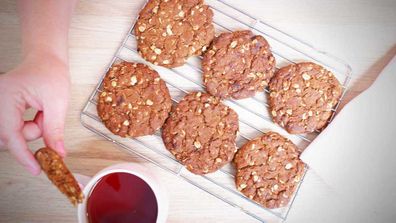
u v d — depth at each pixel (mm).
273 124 397
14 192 383
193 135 382
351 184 384
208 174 388
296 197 385
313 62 403
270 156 381
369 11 407
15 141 315
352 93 398
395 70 390
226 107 388
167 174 387
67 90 342
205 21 396
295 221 383
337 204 384
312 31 405
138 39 395
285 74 392
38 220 381
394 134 385
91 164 388
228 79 389
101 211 349
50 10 355
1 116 314
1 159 386
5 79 322
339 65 402
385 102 387
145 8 399
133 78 388
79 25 404
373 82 391
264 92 402
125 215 352
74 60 400
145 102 385
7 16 402
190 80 401
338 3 408
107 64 402
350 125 386
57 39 352
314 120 385
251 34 397
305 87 390
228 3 408
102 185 348
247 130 396
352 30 405
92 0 406
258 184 377
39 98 332
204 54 397
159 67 402
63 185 277
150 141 392
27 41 350
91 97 394
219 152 380
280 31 401
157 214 338
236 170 384
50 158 281
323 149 384
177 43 392
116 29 405
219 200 384
